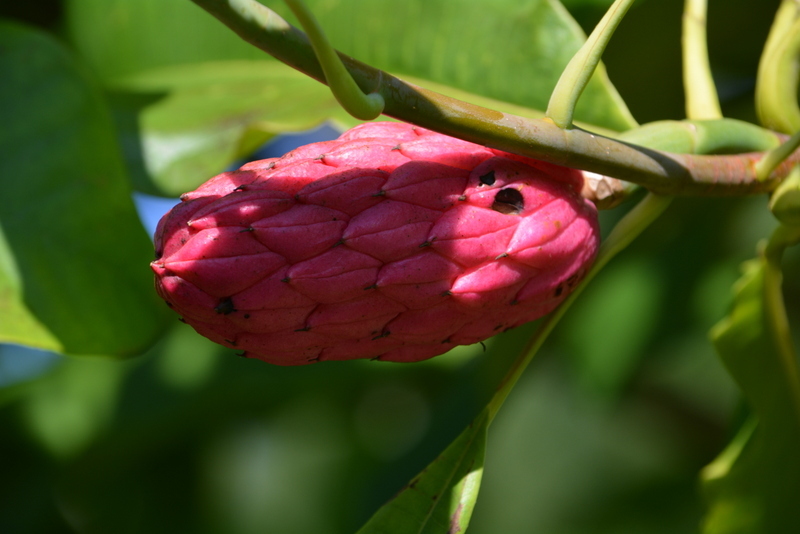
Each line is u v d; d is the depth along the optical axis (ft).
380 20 2.26
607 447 4.00
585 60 1.92
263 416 3.38
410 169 1.95
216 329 1.96
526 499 4.07
